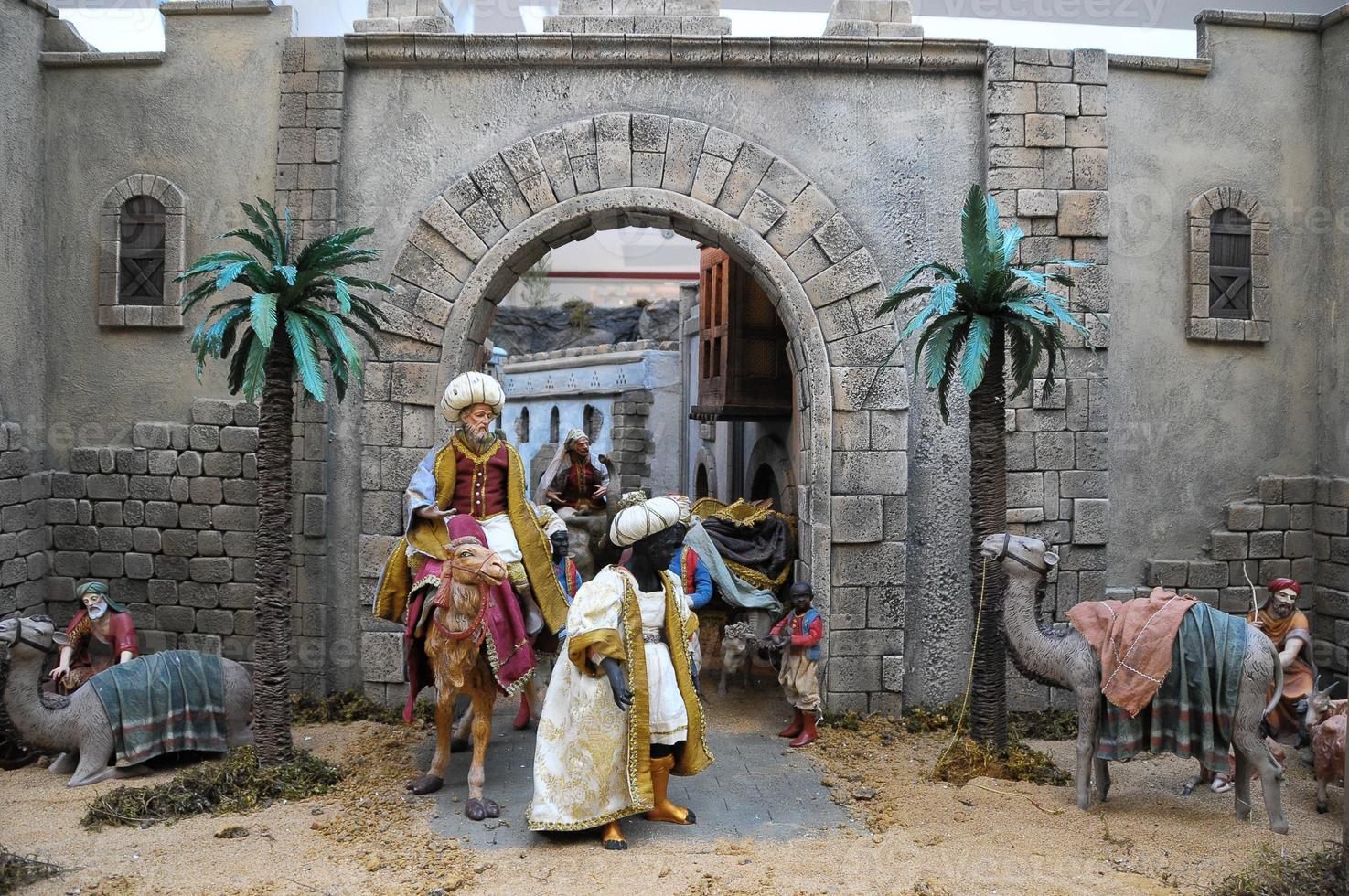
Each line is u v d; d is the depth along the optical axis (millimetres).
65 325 7891
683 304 15539
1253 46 8031
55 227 7863
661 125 7680
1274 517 8039
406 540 6047
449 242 7648
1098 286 7723
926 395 7773
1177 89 7957
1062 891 4660
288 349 6059
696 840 5270
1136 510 7918
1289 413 8094
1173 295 7953
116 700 6121
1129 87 7887
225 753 6422
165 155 7805
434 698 7691
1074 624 5746
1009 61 7691
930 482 7785
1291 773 6527
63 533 7918
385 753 6637
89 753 6055
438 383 7629
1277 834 5340
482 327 7984
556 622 6129
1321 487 8000
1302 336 8102
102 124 7824
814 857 5039
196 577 7828
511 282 8117
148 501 7863
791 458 10016
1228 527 7996
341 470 7715
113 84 7816
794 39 7621
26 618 6055
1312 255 8102
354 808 5684
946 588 7789
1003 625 5898
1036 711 7633
